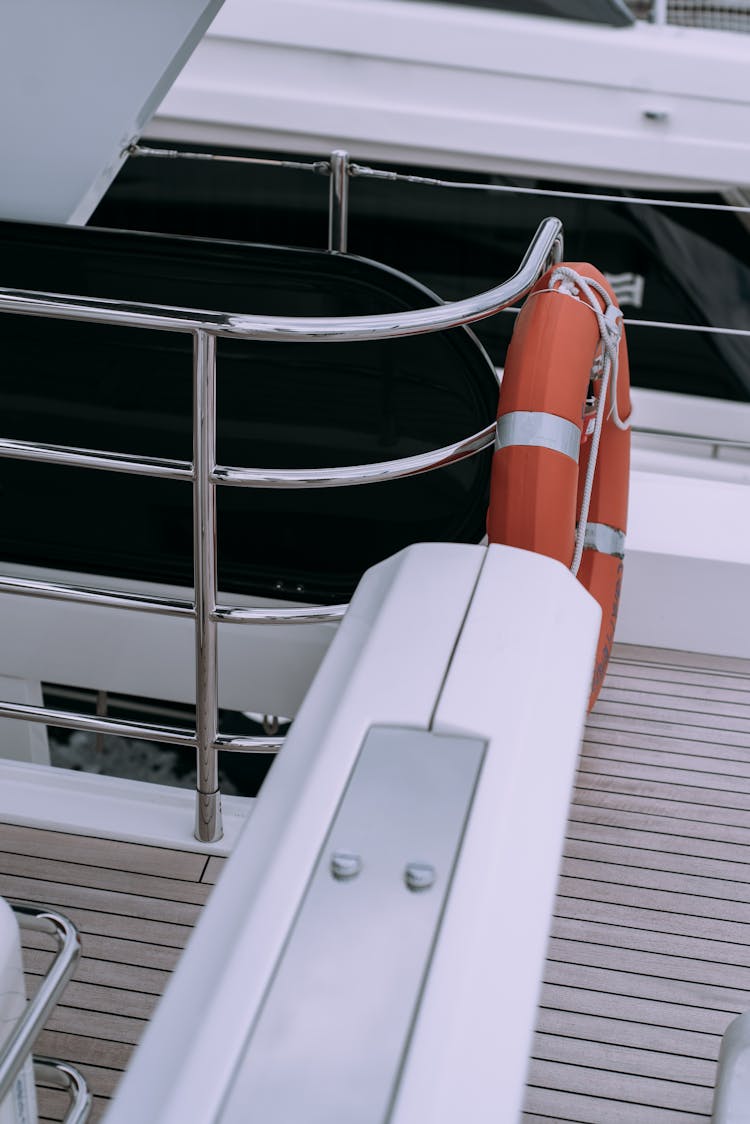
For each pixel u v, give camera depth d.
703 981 1.45
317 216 3.32
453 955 0.65
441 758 0.79
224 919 0.69
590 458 1.64
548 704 0.85
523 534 1.51
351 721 0.82
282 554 2.04
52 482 2.03
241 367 1.90
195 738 1.53
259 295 1.83
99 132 1.77
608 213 3.23
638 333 3.31
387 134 3.21
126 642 2.16
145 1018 1.36
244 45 3.18
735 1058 1.08
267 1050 0.60
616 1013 1.40
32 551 2.10
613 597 1.95
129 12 1.65
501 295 1.46
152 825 1.61
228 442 1.97
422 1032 0.60
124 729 1.55
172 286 1.85
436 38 3.11
